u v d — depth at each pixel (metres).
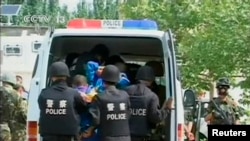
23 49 18.52
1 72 9.98
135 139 7.83
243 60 15.52
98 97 7.60
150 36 8.33
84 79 8.15
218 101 10.69
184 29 18.48
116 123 7.59
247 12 15.35
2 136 9.56
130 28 8.76
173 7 18.73
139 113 7.81
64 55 9.23
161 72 8.98
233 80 16.03
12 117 9.73
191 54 17.05
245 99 15.41
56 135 7.63
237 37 15.21
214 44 16.19
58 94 7.64
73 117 7.63
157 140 8.05
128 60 9.89
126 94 7.71
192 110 10.44
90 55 8.87
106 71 7.66
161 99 8.69
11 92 9.72
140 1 21.12
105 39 8.85
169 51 8.04
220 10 16.64
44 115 7.66
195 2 18.42
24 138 9.84
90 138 7.77
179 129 7.88
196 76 17.27
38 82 8.08
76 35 8.41
